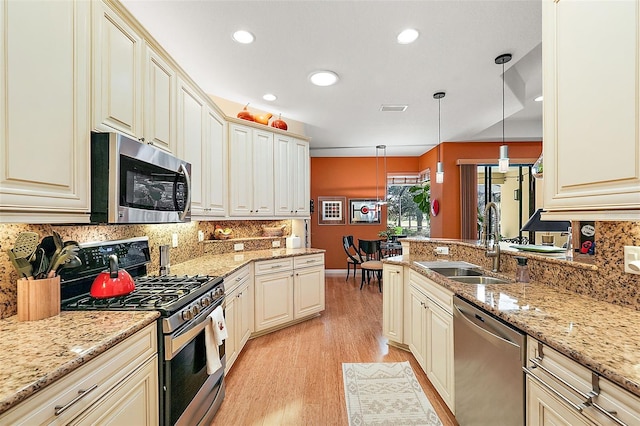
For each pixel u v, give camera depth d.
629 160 0.97
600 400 0.88
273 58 2.64
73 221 1.27
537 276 1.96
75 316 1.32
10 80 0.99
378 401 2.12
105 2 1.47
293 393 2.22
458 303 1.77
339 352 2.89
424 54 2.59
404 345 2.92
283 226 4.34
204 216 2.75
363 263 5.51
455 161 5.60
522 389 1.23
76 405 0.94
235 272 2.62
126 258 1.97
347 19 2.12
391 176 6.86
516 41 2.40
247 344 3.06
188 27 2.20
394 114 4.10
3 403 0.71
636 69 0.94
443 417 1.95
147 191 1.66
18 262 1.27
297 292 3.60
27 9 1.05
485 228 2.67
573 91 1.18
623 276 1.39
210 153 2.87
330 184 6.88
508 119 4.60
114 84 1.53
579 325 1.17
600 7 1.06
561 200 1.25
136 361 1.25
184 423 1.55
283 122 3.94
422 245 3.43
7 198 0.98
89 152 1.35
